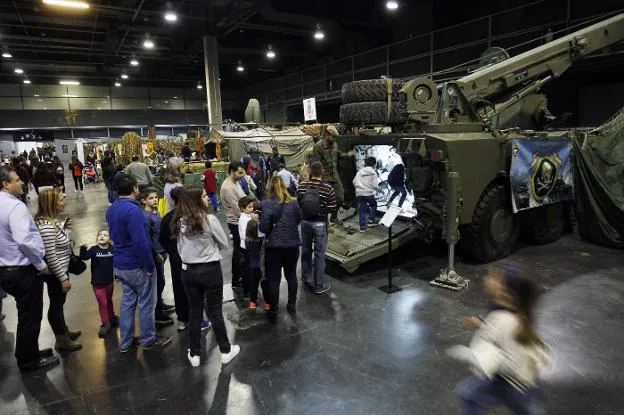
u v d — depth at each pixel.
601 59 11.02
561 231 7.38
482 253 6.11
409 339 4.11
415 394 3.26
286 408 3.14
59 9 18.81
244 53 28.45
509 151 5.98
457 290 5.22
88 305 5.31
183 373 3.65
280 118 31.31
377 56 20.03
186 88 37.56
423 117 6.25
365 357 3.80
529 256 6.50
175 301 4.40
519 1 15.24
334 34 21.98
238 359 3.84
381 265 6.31
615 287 5.23
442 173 5.54
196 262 3.55
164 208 8.42
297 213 4.50
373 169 6.62
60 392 3.44
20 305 3.64
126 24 21.38
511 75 6.49
